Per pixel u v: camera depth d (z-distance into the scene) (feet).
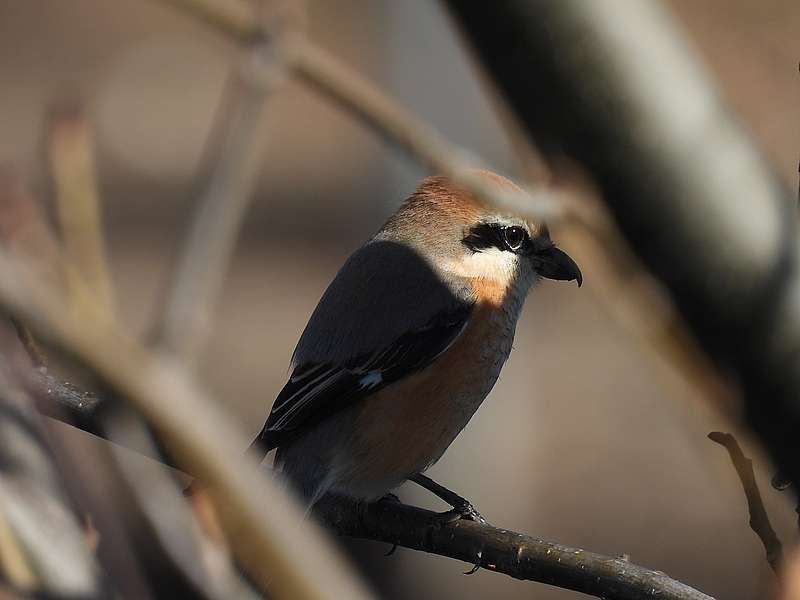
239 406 62.18
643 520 51.98
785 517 16.96
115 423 8.75
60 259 11.37
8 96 92.94
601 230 13.73
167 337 9.32
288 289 73.61
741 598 46.65
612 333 60.08
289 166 85.81
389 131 15.49
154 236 77.66
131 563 10.54
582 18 9.84
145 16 112.98
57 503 10.82
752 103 28.27
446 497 25.59
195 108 90.94
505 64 9.98
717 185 10.24
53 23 109.91
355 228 46.11
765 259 10.28
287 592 8.36
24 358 11.75
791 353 10.37
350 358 25.22
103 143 86.53
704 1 60.54
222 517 8.96
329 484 24.43
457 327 25.88
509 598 44.62
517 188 23.53
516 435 43.34
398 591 41.06
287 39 14.53
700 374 13.08
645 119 10.05
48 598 10.22
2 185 11.99
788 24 29.53
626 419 58.85
